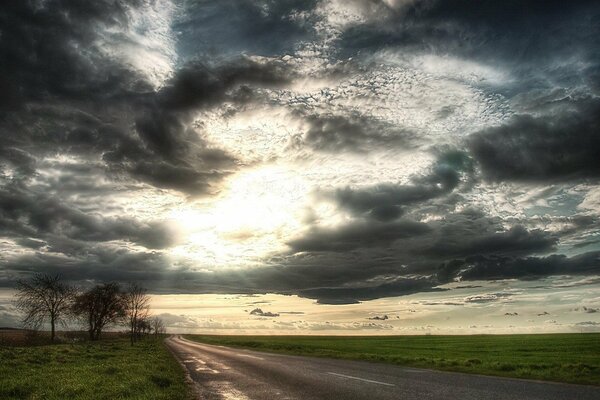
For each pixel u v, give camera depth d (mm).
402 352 55938
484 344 83750
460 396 12938
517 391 13922
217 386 17750
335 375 20297
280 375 21219
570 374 18688
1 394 14719
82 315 99625
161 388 16766
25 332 85188
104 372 23219
